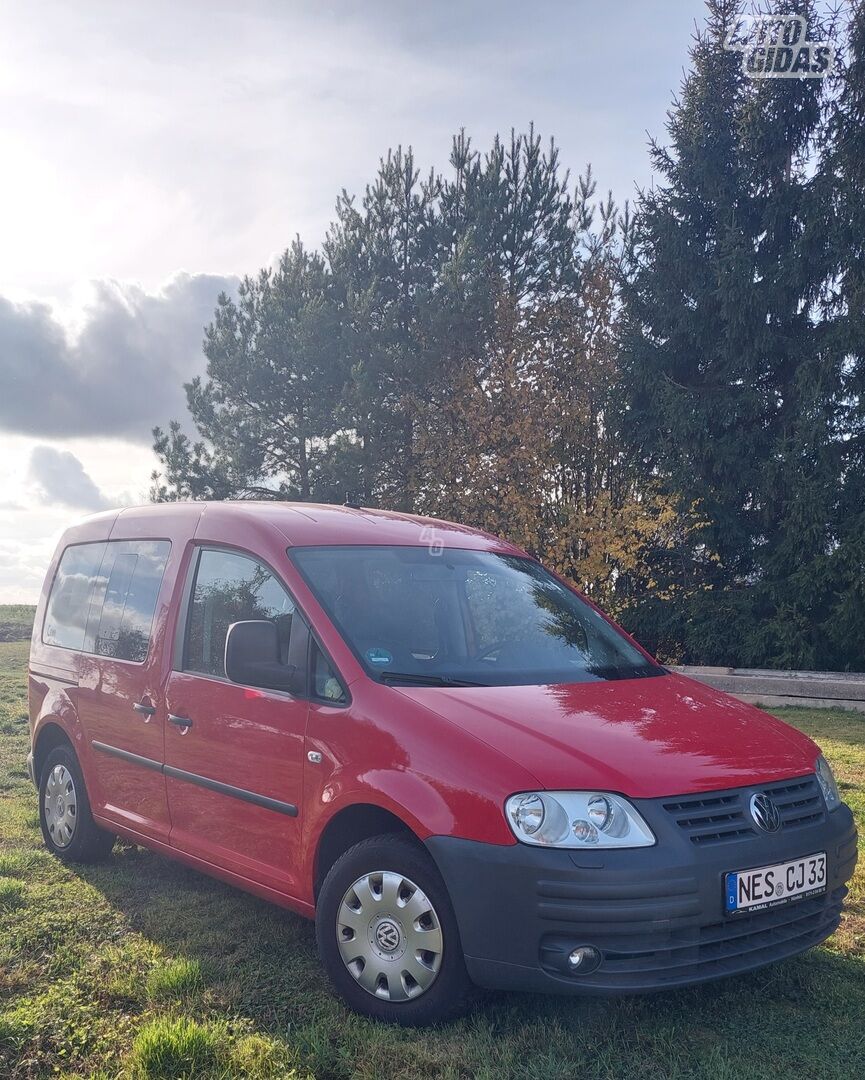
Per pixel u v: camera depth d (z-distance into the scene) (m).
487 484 19.88
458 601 4.77
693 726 4.00
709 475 19.53
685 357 20.56
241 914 4.89
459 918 3.47
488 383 21.48
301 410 25.03
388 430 23.17
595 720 3.89
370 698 3.98
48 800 6.04
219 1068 3.39
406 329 24.45
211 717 4.65
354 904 3.83
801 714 12.45
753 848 3.55
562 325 21.27
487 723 3.75
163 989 4.00
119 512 6.24
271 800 4.26
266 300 25.55
